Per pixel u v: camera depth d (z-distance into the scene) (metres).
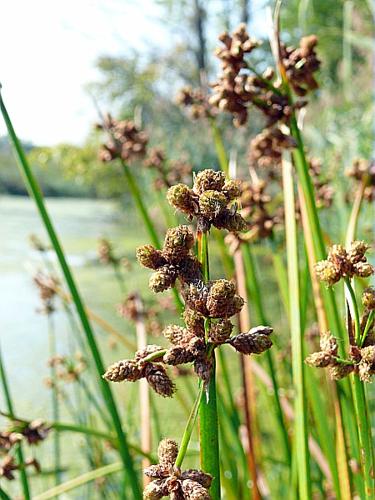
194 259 0.12
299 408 0.20
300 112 0.28
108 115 0.32
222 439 0.32
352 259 0.15
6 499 0.29
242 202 0.28
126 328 0.93
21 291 1.34
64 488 0.29
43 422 0.24
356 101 0.73
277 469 0.44
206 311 0.12
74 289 0.23
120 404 0.53
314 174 0.31
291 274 0.21
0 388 0.67
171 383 0.12
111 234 2.19
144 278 1.28
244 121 0.23
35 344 0.91
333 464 0.26
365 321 0.15
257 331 0.12
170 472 0.12
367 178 0.29
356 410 0.15
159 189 0.37
